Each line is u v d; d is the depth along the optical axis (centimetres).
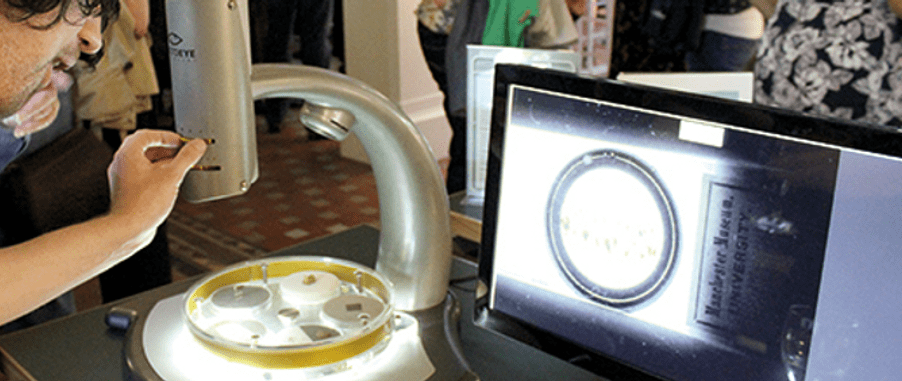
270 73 78
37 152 149
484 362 88
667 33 210
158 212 66
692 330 72
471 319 97
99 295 249
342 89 83
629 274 75
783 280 66
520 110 79
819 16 151
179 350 82
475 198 135
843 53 148
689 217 70
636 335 75
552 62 124
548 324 82
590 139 75
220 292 88
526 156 80
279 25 425
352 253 115
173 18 69
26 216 140
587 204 76
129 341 84
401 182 90
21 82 56
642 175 72
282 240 289
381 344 81
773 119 64
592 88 73
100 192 154
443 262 93
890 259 60
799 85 157
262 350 75
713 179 68
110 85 191
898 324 61
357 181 358
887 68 143
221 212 317
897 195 59
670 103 69
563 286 80
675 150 70
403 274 93
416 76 375
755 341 68
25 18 52
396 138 87
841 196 62
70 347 89
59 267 60
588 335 79
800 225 64
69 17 56
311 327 81
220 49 69
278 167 376
